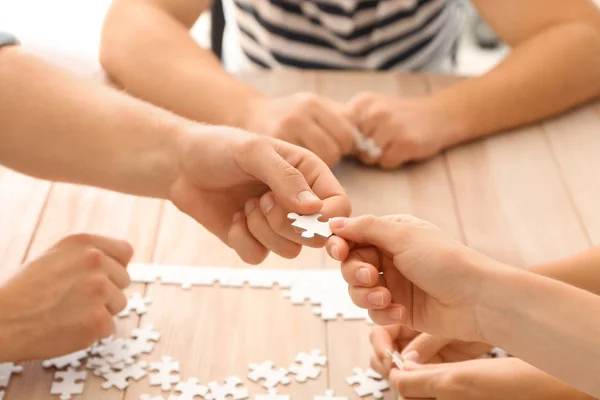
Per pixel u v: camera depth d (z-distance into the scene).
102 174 0.94
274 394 0.83
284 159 0.85
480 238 0.97
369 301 0.77
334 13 1.22
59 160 0.94
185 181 0.91
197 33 1.94
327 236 0.79
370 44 1.26
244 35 1.32
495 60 2.01
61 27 1.93
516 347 0.75
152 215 0.99
